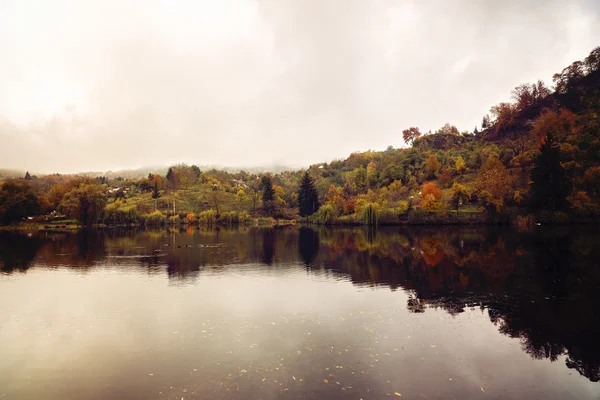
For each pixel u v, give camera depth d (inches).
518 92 6668.3
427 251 1888.5
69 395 487.8
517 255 1641.2
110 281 1253.1
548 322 774.5
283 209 6343.5
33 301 989.2
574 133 3927.2
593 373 546.3
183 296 1031.6
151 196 6747.1
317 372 542.9
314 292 1059.3
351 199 5167.3
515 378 529.0
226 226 5216.5
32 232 3890.3
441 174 5226.4
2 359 610.5
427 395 477.1
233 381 516.1
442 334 706.8
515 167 4207.7
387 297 990.4
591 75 5693.9
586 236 2265.0
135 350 640.4
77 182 5595.5
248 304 938.7
